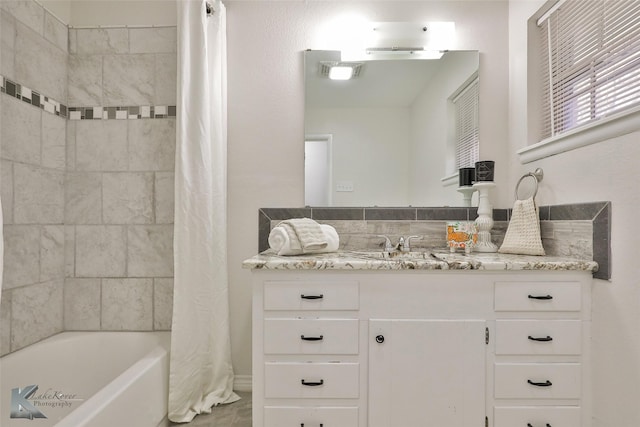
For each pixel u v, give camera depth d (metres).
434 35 1.86
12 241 1.50
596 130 1.25
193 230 1.64
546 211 1.58
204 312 1.66
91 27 1.84
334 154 1.88
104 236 1.85
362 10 1.88
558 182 1.49
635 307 1.11
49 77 1.71
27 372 1.50
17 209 1.52
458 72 1.87
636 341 1.11
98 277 1.85
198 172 1.65
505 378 1.26
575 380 1.26
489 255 1.55
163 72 1.85
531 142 1.69
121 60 1.85
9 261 1.49
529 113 1.70
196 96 1.65
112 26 1.85
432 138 1.88
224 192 1.78
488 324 1.27
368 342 1.28
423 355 1.27
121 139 1.85
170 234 1.86
